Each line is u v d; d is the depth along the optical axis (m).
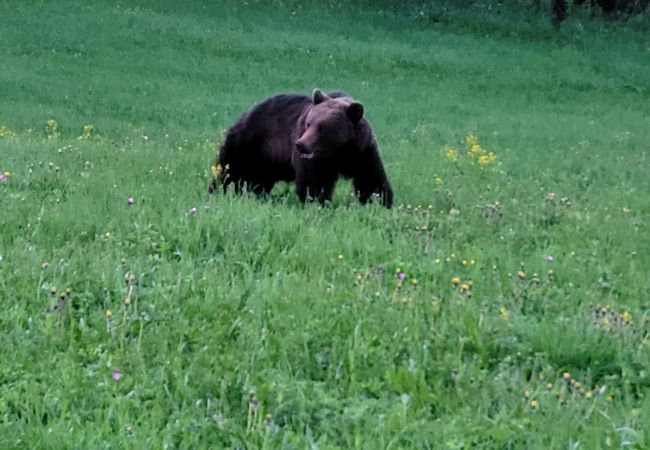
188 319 9.57
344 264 11.78
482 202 16.25
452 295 10.45
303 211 14.16
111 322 9.22
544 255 12.60
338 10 56.31
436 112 38.19
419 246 12.59
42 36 47.91
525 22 56.56
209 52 47.75
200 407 7.88
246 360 8.64
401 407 7.75
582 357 9.00
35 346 8.81
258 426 7.35
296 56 48.09
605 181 22.05
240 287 10.60
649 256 13.25
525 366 8.78
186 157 20.31
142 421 7.52
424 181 18.88
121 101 37.28
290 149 16.02
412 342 9.05
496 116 38.12
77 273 10.63
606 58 51.84
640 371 8.77
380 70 46.81
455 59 49.28
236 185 17.00
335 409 7.84
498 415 7.61
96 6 53.88
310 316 9.58
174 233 12.67
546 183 20.92
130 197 14.23
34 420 7.52
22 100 36.56
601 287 11.53
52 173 15.98
